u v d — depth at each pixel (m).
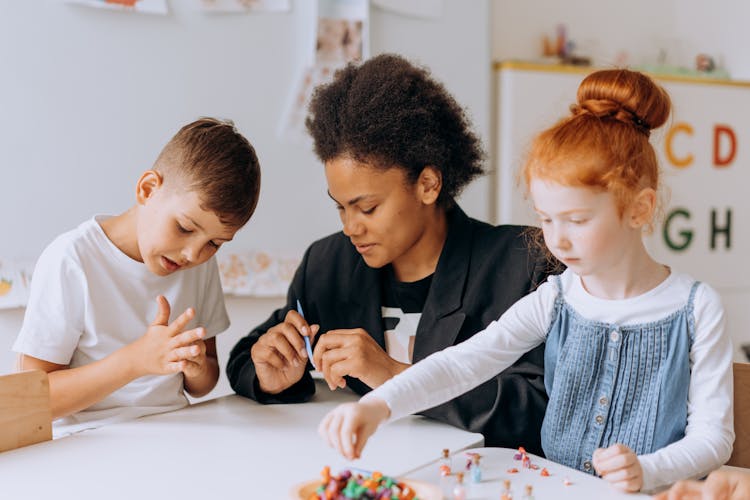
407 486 0.85
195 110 2.30
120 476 0.93
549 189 0.93
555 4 3.07
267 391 1.28
